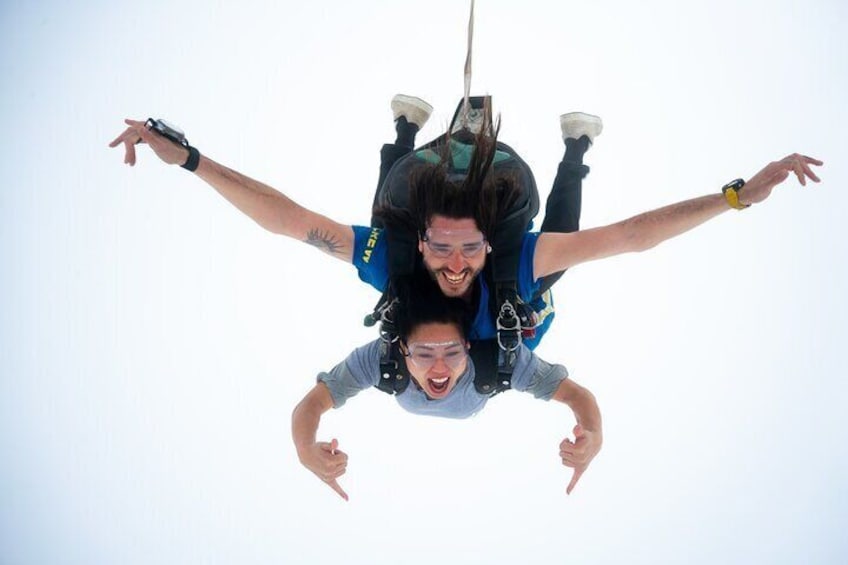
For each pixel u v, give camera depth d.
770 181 2.33
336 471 2.38
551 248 2.46
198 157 2.42
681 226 2.41
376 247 2.52
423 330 2.36
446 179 2.39
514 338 2.39
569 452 2.31
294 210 2.51
